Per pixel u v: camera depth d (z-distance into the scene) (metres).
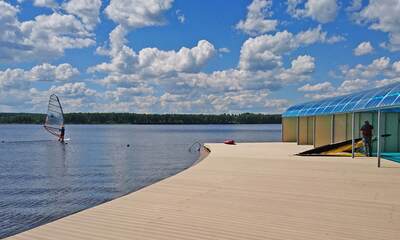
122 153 35.72
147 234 6.56
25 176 20.12
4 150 40.22
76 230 6.79
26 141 57.47
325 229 6.77
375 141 23.84
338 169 14.90
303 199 9.25
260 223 7.16
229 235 6.47
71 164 26.22
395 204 8.72
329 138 26.73
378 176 13.01
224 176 12.98
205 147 30.38
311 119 31.22
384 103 16.28
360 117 24.70
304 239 6.24
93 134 91.75
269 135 82.56
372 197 9.48
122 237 6.41
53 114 53.69
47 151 38.78
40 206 12.16
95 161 28.16
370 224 7.07
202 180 12.11
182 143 52.03
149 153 35.41
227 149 26.03
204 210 8.16
